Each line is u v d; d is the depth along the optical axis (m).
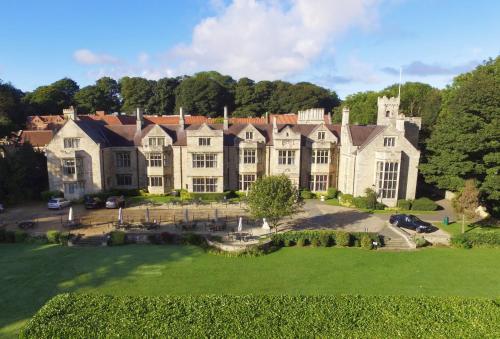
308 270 31.34
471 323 18.67
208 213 49.16
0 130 62.00
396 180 53.12
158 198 58.22
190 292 26.89
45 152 57.09
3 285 27.83
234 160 60.69
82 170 56.88
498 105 46.22
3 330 21.61
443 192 60.97
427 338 17.45
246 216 47.59
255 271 31.05
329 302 20.70
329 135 61.03
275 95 140.00
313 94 139.50
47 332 17.62
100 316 18.95
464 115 48.03
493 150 47.12
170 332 17.62
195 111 131.88
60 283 28.27
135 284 28.19
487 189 44.62
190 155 58.25
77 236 38.12
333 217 47.94
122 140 61.56
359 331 17.83
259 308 19.89
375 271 31.20
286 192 39.25
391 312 19.62
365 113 98.44
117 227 40.94
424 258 34.34
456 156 47.75
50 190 57.00
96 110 134.38
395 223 43.72
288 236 37.84
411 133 62.78
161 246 37.19
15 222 44.19
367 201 52.19
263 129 63.00
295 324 18.36
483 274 30.72
